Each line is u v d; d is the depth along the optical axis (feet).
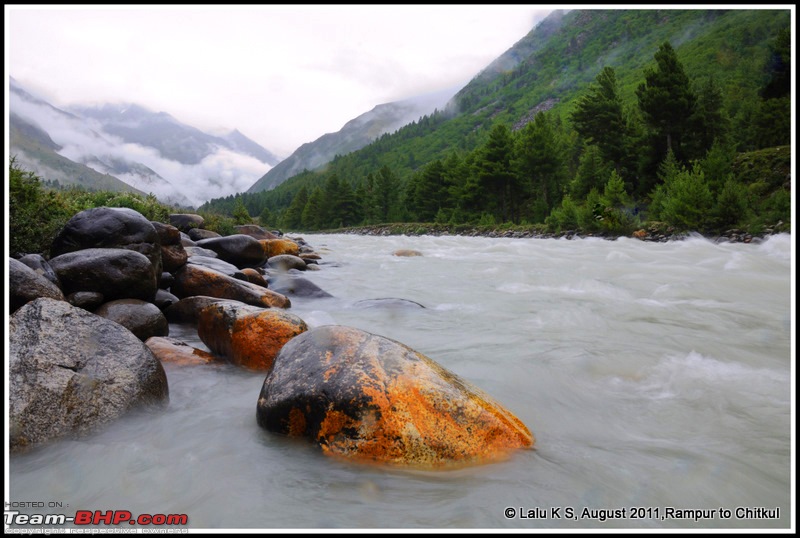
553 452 11.80
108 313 21.01
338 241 147.64
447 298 36.32
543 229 137.90
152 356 14.49
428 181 258.16
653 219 108.27
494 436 11.34
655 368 18.45
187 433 12.71
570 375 17.79
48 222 28.73
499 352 20.84
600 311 29.66
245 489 10.20
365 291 40.47
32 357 12.35
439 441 10.86
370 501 9.83
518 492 10.12
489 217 186.09
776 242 70.18
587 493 10.13
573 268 52.70
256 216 575.38
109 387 12.85
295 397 11.89
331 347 12.95
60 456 11.18
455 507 9.64
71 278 21.53
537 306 31.89
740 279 41.37
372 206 328.08
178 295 28.73
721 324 26.17
